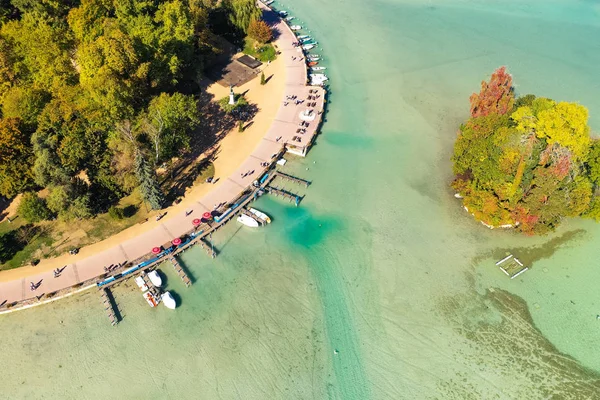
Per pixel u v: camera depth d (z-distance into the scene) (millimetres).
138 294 68812
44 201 76188
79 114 77625
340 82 114312
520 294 71062
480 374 61875
